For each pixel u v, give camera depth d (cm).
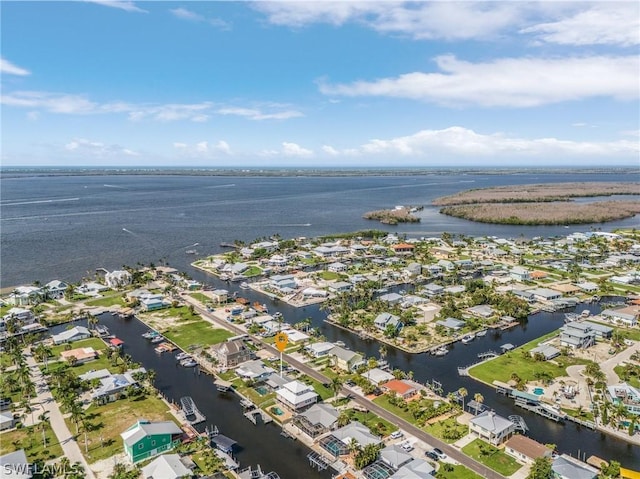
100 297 19688
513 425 9806
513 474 8575
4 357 13750
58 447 9356
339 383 11425
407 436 9812
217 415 10781
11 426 10106
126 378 11988
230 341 13638
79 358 13425
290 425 10300
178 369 13150
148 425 9419
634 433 9856
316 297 19938
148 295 19150
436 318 17125
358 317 17138
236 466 8738
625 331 15550
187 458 9025
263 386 12050
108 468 8719
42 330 16125
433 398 11381
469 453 9212
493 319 16825
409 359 13862
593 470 8388
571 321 16575
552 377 12338
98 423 10269
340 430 9700
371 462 8812
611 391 11094
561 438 9850
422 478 8012
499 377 12506
